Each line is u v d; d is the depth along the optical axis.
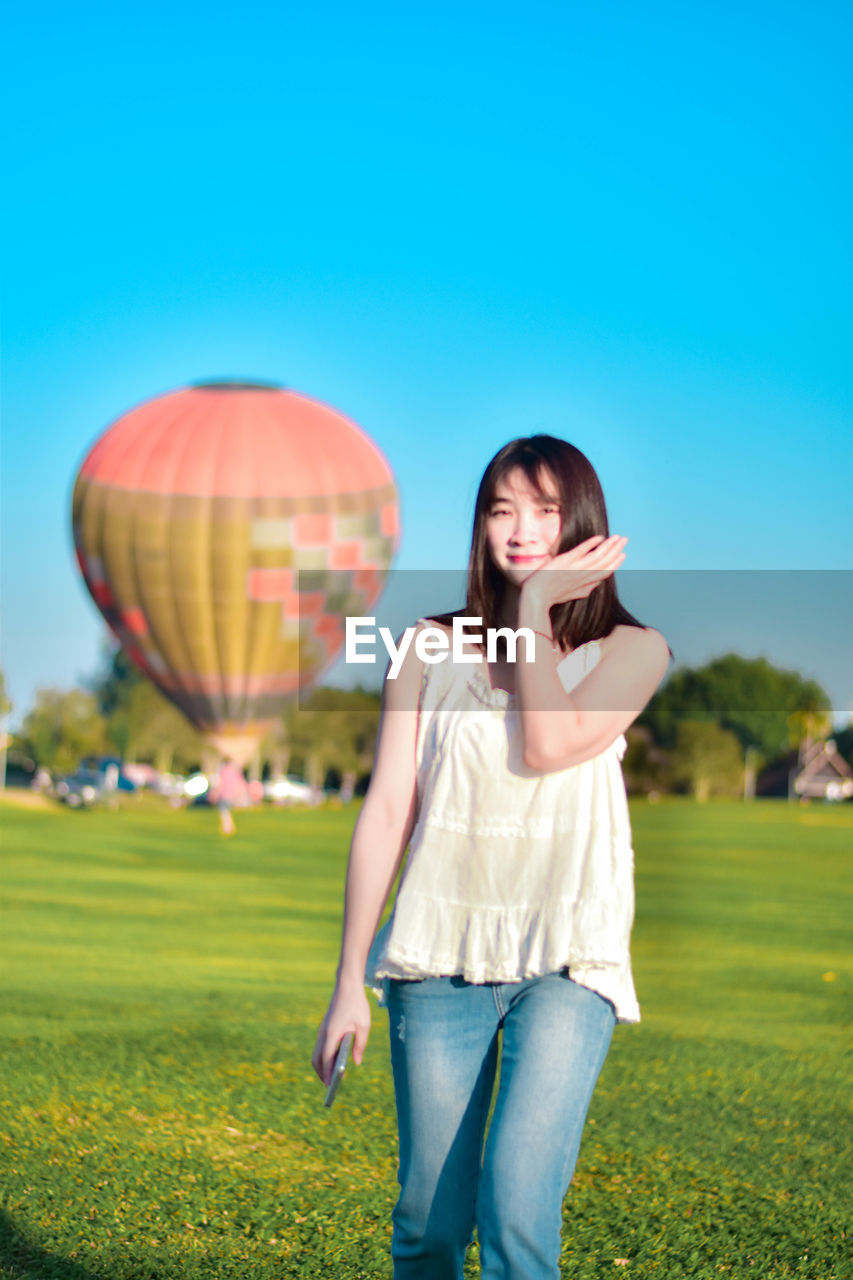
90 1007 7.89
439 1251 2.62
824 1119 5.61
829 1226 4.27
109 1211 4.27
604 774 2.62
